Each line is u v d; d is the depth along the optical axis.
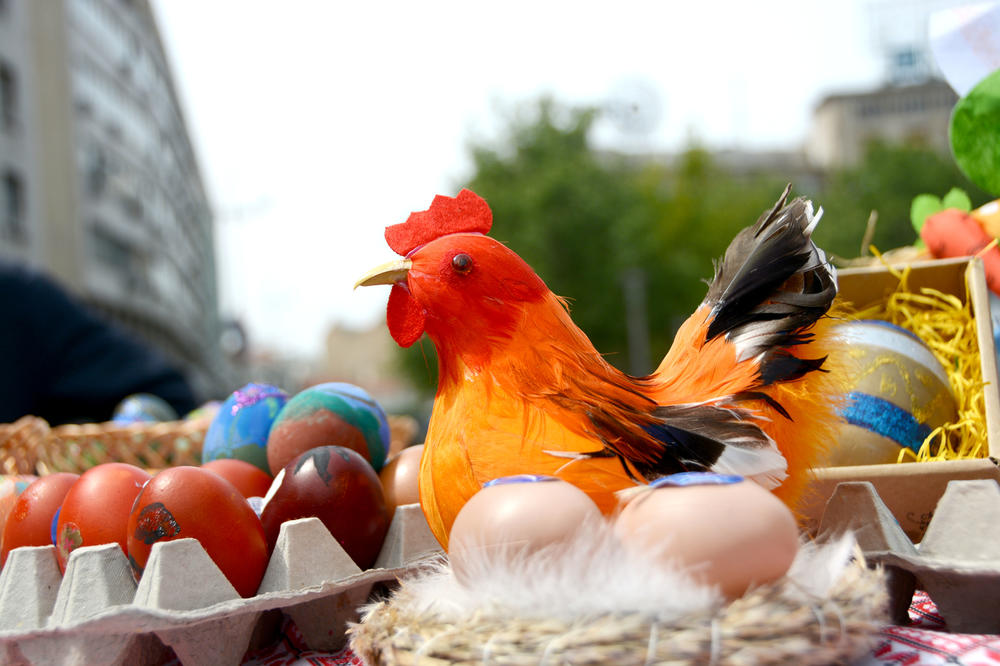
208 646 0.42
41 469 0.58
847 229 5.44
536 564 0.37
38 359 0.85
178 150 12.94
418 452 0.52
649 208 6.27
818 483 0.46
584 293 5.39
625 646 0.35
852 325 0.49
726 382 0.43
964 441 0.51
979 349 0.49
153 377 0.88
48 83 5.46
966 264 0.52
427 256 0.44
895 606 0.43
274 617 0.48
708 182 7.24
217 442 0.56
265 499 0.48
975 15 0.55
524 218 5.31
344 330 18.16
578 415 0.41
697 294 6.05
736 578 0.37
